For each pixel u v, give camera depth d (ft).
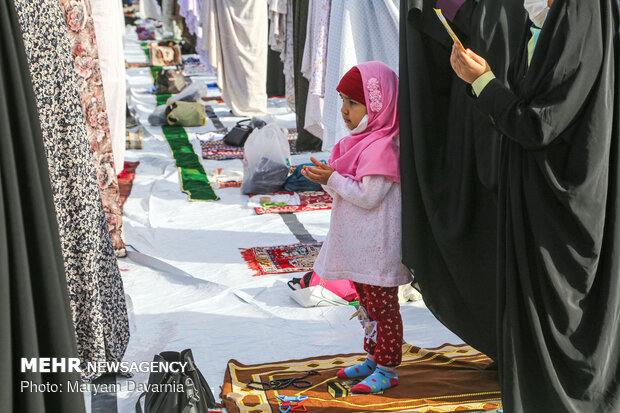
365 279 11.09
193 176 25.21
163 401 10.11
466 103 10.59
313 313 14.88
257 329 14.19
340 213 11.32
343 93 11.39
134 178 25.27
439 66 10.87
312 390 11.49
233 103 35.17
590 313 9.02
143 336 14.03
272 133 23.34
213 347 13.44
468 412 10.75
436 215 10.84
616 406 9.23
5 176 7.55
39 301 8.14
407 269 11.18
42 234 8.07
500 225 9.43
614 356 9.25
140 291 16.31
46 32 10.42
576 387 9.20
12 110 7.91
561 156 8.71
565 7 8.25
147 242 19.30
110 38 19.06
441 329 14.06
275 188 23.30
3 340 7.48
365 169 10.84
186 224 20.71
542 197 8.79
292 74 31.32
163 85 40.45
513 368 9.18
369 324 11.55
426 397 11.18
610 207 8.81
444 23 9.00
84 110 16.01
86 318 11.50
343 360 12.71
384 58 17.38
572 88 8.22
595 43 8.26
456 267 10.93
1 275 7.48
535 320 9.00
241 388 11.64
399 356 11.38
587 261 8.70
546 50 8.46
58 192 10.87
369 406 10.91
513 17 10.21
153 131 32.53
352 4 17.16
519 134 8.57
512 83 9.28
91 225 11.41
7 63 7.84
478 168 10.40
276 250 18.47
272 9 30.68
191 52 56.85
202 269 17.43
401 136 10.88
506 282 9.29
